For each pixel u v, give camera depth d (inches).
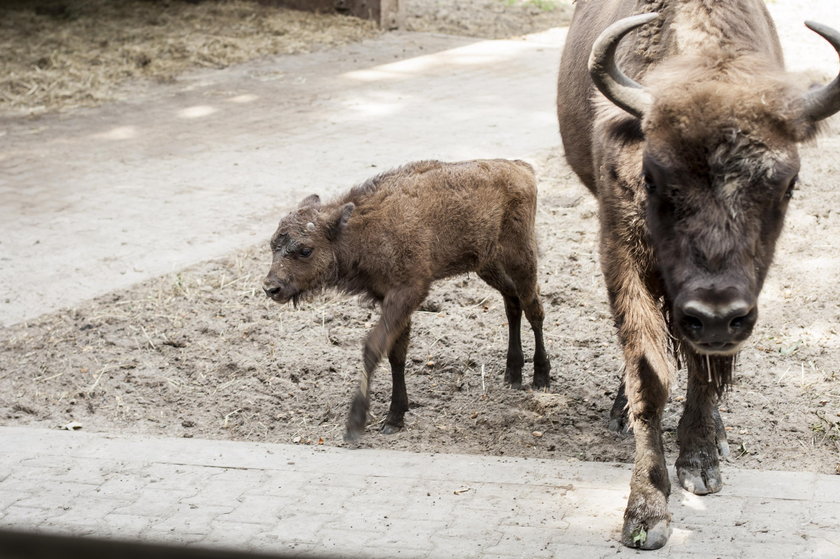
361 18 679.7
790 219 337.7
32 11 694.5
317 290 226.7
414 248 222.2
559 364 258.7
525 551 177.0
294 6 701.9
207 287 311.4
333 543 181.5
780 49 210.7
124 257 334.3
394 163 408.2
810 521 182.5
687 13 183.3
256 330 284.4
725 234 152.9
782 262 307.4
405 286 223.1
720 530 181.5
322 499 199.0
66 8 701.9
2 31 644.1
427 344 272.1
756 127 154.6
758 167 152.9
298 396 249.4
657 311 185.8
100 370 266.5
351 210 220.4
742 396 235.3
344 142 441.4
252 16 684.1
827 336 263.1
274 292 221.1
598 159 196.5
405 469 209.9
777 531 179.8
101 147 450.3
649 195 165.3
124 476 212.4
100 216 369.4
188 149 442.6
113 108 512.1
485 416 233.1
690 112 156.5
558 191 375.2
